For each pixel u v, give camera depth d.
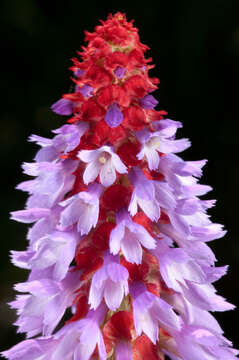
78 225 0.15
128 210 0.15
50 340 0.15
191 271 0.15
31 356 0.15
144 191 0.15
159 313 0.15
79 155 0.15
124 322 0.15
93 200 0.15
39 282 0.15
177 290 0.15
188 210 0.15
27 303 0.15
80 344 0.15
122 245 0.15
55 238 0.15
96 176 0.15
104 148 0.15
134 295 0.15
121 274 0.15
